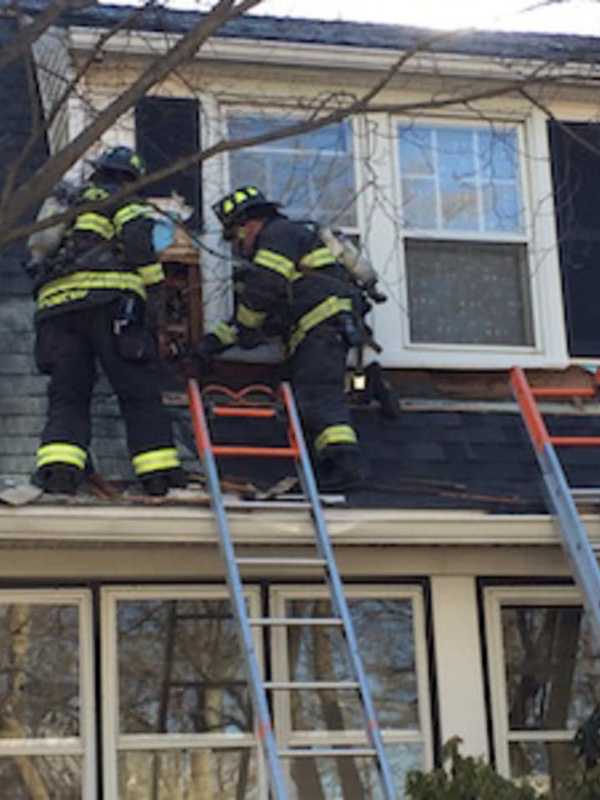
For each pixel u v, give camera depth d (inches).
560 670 321.7
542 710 319.0
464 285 360.8
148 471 292.7
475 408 346.3
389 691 312.7
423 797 274.5
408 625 316.2
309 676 311.1
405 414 340.5
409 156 365.4
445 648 314.7
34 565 301.6
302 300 320.2
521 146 372.2
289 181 338.6
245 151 358.6
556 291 363.3
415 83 366.6
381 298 333.7
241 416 325.4
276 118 362.3
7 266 343.0
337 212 359.6
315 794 306.0
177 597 307.4
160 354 335.0
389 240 358.0
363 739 309.0
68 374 298.5
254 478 310.5
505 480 322.7
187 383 323.9
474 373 352.8
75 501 284.7
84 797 295.6
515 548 320.2
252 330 323.3
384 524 297.1
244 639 269.9
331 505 298.7
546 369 357.4
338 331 319.0
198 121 358.0
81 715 299.1
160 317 329.4
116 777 298.4
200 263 346.9
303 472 300.8
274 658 309.1
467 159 368.5
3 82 378.3
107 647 302.0
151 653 305.6
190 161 235.6
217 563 309.0
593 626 292.2
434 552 317.4
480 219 366.0
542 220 367.6
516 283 364.5
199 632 308.7
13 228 269.1
